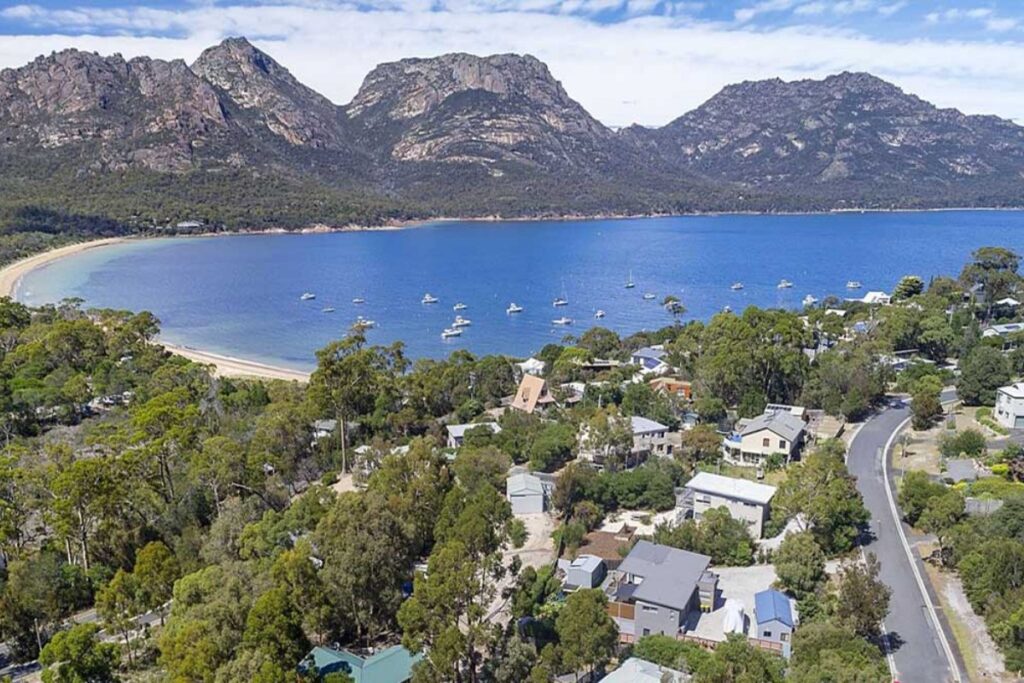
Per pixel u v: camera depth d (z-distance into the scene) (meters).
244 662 52.09
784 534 82.62
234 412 123.00
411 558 71.12
